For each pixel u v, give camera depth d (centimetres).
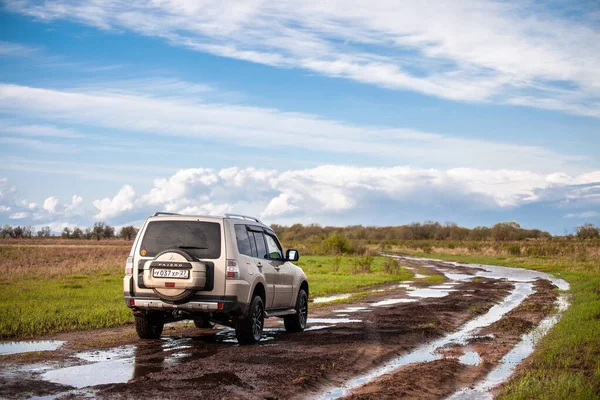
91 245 9000
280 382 752
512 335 1235
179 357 925
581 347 1016
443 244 10675
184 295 1012
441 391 741
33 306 1553
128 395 676
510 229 13700
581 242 7638
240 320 1057
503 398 684
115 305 1625
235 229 1082
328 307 1811
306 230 14075
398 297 2178
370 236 16575
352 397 688
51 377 769
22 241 11200
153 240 1059
